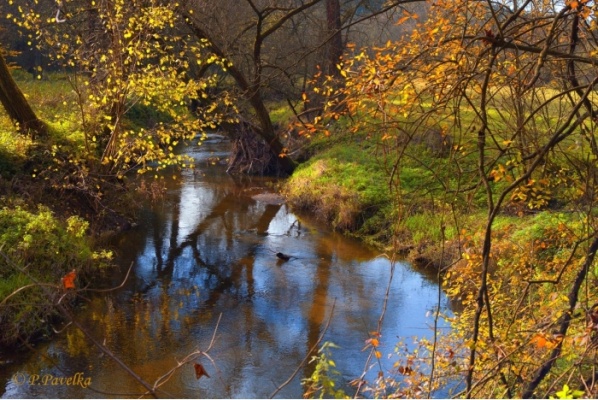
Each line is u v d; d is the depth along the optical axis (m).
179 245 12.39
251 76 18.41
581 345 3.96
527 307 5.40
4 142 11.85
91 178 12.15
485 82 3.59
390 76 4.04
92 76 11.93
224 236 13.12
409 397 4.77
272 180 19.03
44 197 11.38
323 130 4.68
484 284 3.45
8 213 9.40
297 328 8.54
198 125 12.19
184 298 9.62
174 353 7.74
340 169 16.20
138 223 13.79
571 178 4.99
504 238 6.79
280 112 25.55
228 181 18.83
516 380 4.64
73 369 7.20
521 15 4.81
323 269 11.04
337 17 16.45
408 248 11.59
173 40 12.02
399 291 9.83
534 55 4.73
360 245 12.50
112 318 8.74
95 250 11.18
